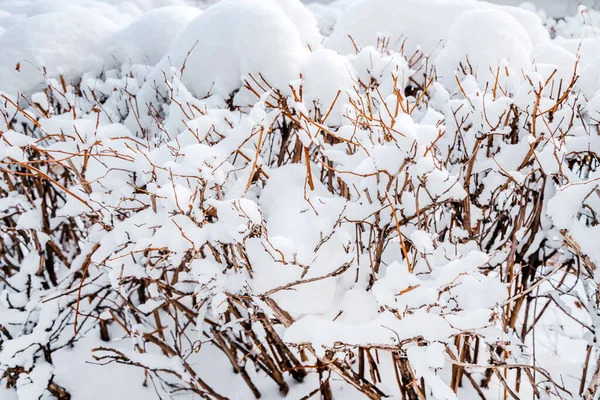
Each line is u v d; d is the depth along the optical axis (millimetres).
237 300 1511
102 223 1714
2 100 2416
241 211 1374
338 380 1810
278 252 1344
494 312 1230
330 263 1437
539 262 1762
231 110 2166
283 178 1663
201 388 2014
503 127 1710
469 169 1559
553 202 1360
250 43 2113
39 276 2301
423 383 1554
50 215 2600
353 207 1420
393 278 1234
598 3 5121
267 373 1902
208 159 1386
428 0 2826
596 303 1565
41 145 2422
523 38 2291
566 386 1919
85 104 2740
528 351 1642
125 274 1634
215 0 6480
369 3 2891
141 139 2240
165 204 1340
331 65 1941
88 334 2365
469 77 1840
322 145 1562
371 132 1526
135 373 2145
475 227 1661
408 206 1398
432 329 1212
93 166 1661
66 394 2082
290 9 2531
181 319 2330
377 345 1239
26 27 3066
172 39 3154
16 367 1904
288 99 1759
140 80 2904
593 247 1325
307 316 1337
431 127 1284
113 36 3297
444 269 1208
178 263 1473
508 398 1830
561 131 1493
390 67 2148
